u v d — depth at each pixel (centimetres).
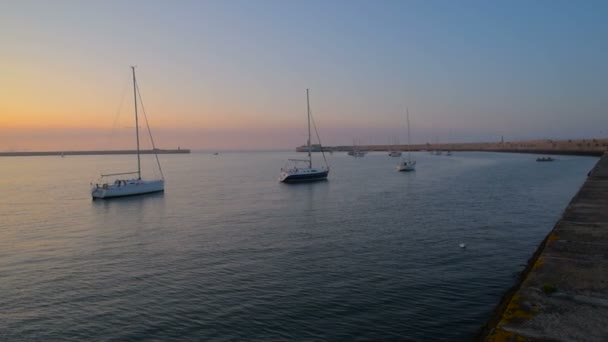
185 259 1992
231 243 2302
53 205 4275
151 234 2661
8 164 16462
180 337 1186
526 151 17438
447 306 1347
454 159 14262
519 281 1212
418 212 3241
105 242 2455
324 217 3122
